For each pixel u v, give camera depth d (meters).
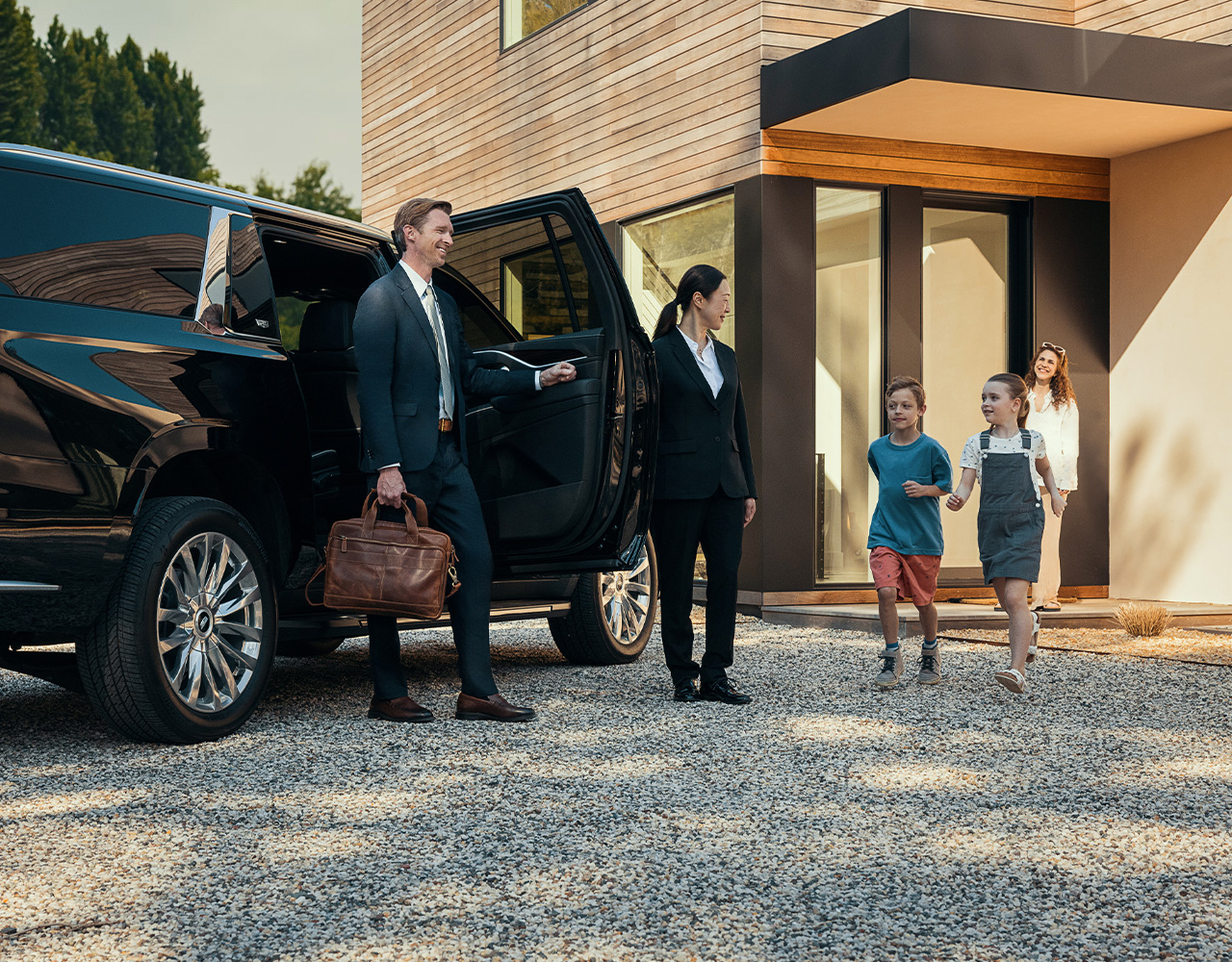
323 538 4.91
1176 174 8.87
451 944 2.39
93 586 3.86
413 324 4.50
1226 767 3.89
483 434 4.88
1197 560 8.79
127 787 3.59
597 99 10.35
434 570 4.35
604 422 4.64
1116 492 9.37
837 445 8.65
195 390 4.14
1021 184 9.06
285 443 4.46
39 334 3.77
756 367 8.34
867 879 2.78
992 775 3.77
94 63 61.38
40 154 4.00
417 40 13.49
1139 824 3.24
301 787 3.59
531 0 11.37
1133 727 4.52
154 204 4.25
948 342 9.10
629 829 3.16
